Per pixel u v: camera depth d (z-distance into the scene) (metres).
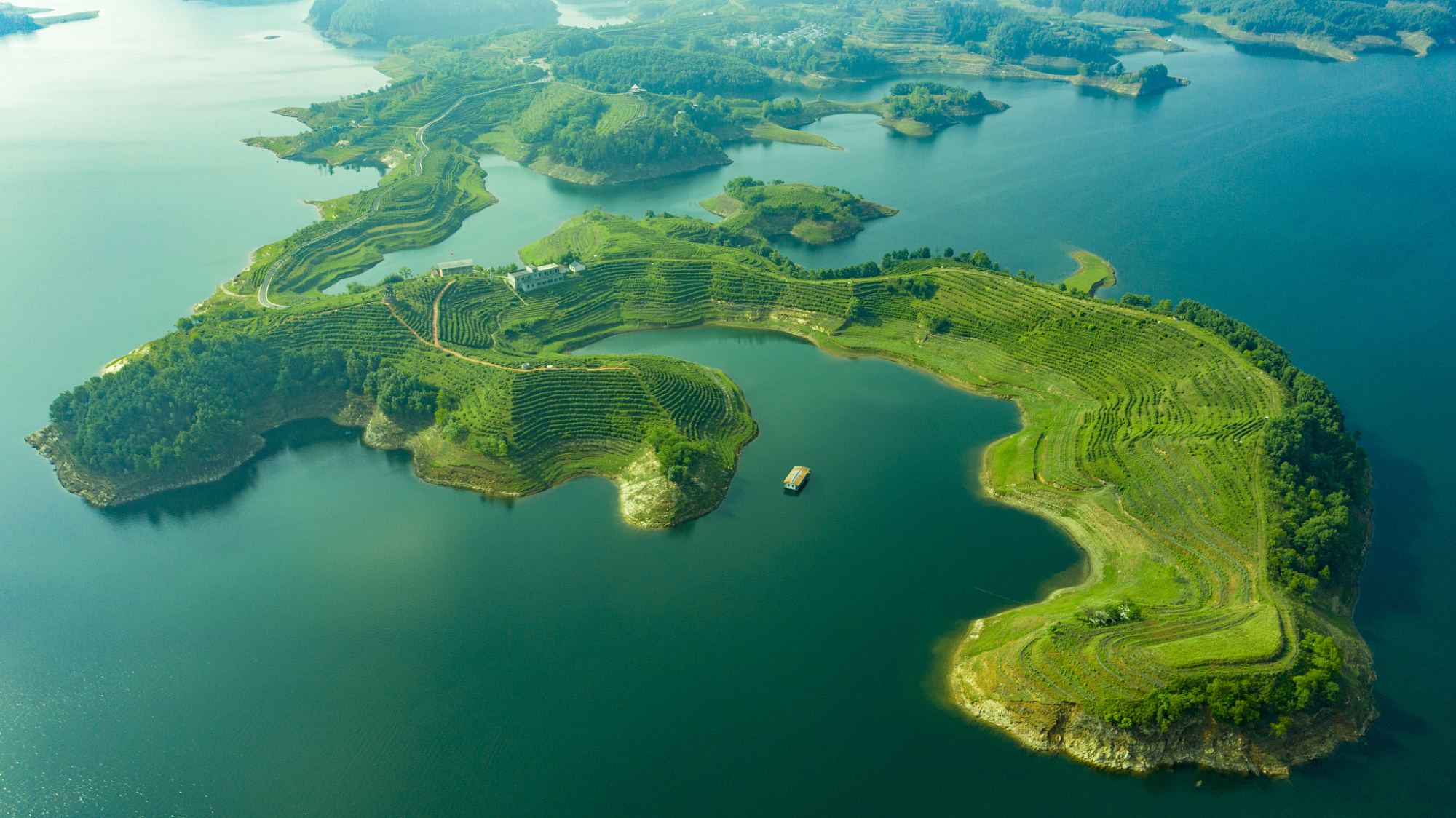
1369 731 158.50
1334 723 157.25
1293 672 159.00
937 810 146.88
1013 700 163.38
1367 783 149.75
